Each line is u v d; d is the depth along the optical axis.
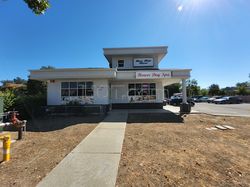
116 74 18.88
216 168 5.69
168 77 18.64
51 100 19.78
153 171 5.45
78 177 5.00
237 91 64.81
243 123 13.71
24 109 16.28
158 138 9.27
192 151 7.28
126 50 24.41
